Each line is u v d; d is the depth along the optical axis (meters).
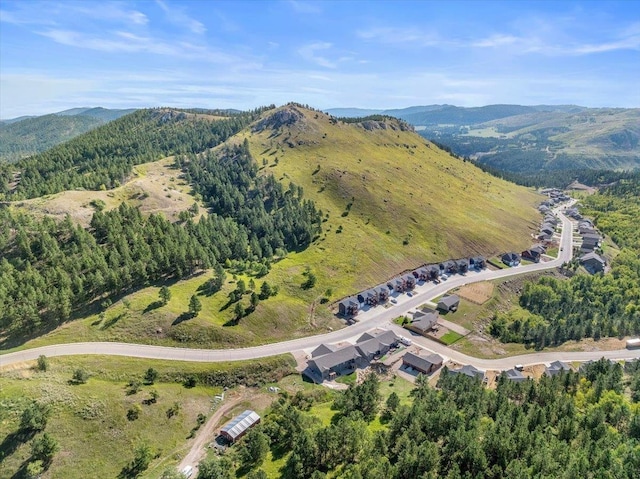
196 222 195.38
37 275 127.31
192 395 106.00
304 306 153.50
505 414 86.88
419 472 70.06
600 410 87.19
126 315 125.25
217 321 131.62
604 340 145.88
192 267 156.75
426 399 95.06
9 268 130.00
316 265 179.38
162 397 100.75
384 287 172.75
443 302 165.25
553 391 99.25
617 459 70.56
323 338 140.25
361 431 80.94
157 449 88.38
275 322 139.88
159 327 123.12
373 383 103.19
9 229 150.50
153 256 148.88
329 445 77.50
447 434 80.50
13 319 114.31
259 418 99.31
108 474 81.00
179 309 131.12
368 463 71.44
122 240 150.50
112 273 131.62
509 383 105.56
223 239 175.00
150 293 136.75
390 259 196.12
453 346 141.00
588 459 72.75
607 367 113.25
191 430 95.88
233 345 125.56
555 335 144.75
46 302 119.69
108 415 90.94
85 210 181.00
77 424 87.06
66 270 134.75
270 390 113.62
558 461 73.25
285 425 89.81
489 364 131.88
